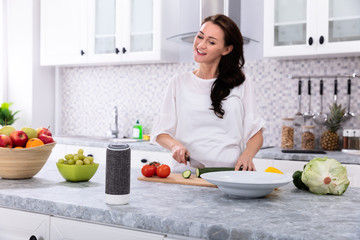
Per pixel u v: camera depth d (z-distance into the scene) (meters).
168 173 1.60
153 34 3.55
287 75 3.37
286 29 3.02
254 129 1.92
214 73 1.97
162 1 3.54
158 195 1.28
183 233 0.96
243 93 1.97
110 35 3.80
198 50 1.88
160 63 3.94
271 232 0.88
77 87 4.41
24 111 4.24
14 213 1.24
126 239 1.05
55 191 1.31
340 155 2.73
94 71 4.31
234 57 1.94
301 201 1.22
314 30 2.91
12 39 4.29
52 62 4.11
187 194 1.30
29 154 1.52
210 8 3.21
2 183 1.45
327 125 3.14
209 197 1.26
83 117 4.38
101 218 1.08
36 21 4.21
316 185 1.33
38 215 1.19
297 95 3.34
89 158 1.54
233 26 1.87
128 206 1.11
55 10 4.07
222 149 1.95
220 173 1.40
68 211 1.13
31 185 1.42
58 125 4.46
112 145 1.15
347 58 3.15
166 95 1.99
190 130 1.99
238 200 1.22
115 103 4.19
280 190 1.42
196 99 1.97
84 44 3.92
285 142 3.20
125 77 4.13
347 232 0.88
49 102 4.40
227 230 0.92
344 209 1.12
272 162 2.79
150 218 1.01
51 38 4.11
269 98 3.45
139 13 3.65
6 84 4.32
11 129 1.59
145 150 3.24
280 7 3.04
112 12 3.77
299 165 2.70
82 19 3.92
